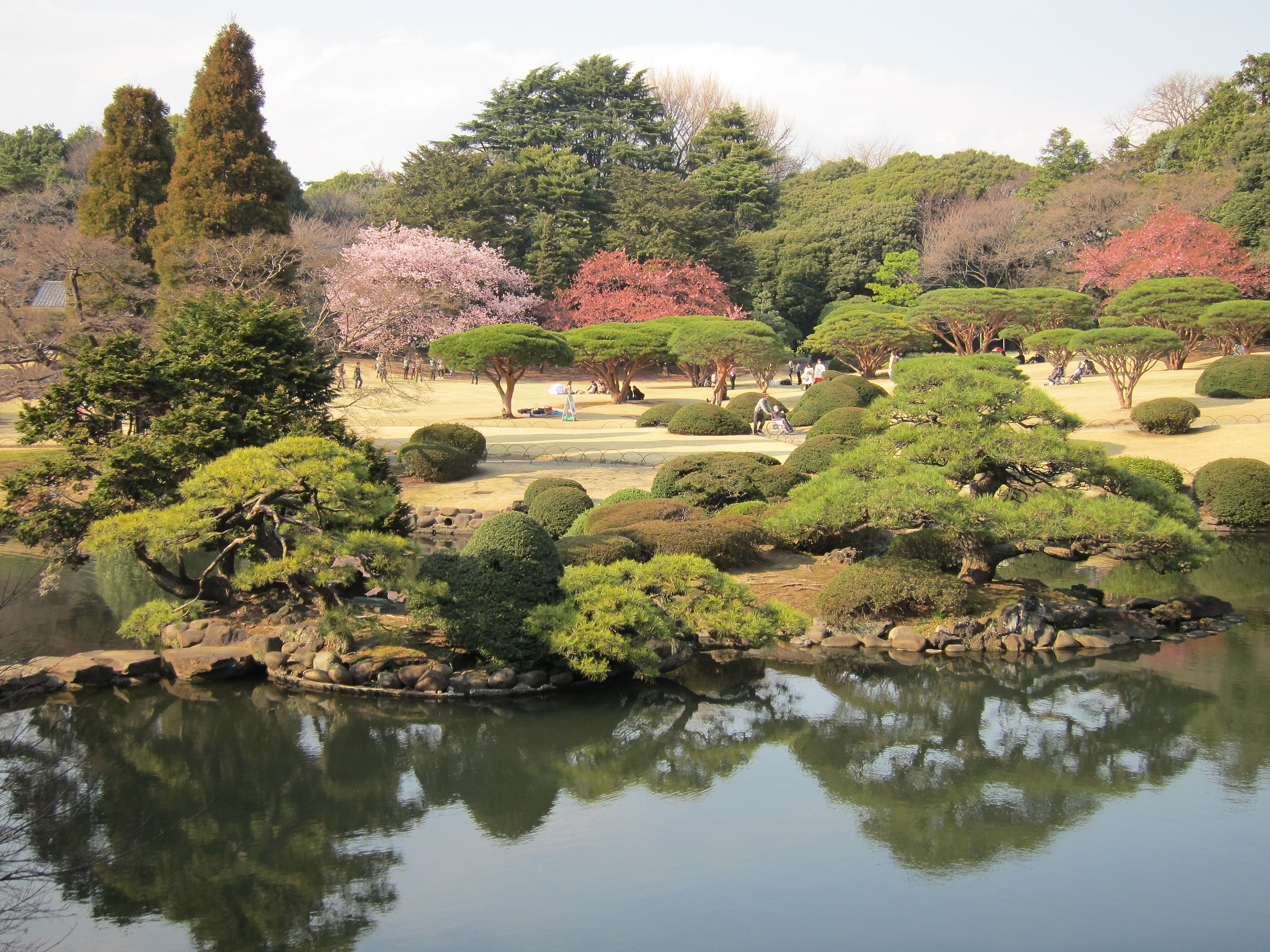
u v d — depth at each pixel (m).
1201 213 54.22
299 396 17.41
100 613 15.70
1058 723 11.43
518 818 9.02
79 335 26.14
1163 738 10.88
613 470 28.34
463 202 59.78
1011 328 57.41
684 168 90.00
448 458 27.14
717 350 41.31
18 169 60.94
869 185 82.19
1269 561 20.22
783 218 82.19
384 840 8.55
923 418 15.43
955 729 11.33
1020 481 15.62
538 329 39.78
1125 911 7.23
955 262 67.50
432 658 12.49
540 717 11.55
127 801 9.21
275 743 10.63
